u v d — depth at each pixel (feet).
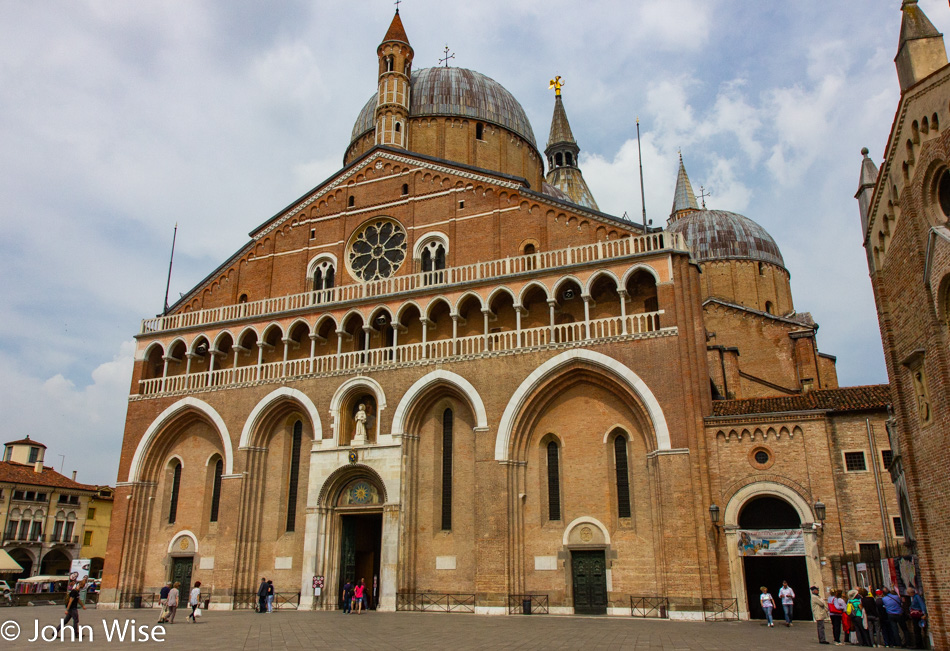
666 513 111.55
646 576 114.32
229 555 140.26
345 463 136.46
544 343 128.47
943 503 66.18
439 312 143.74
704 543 109.09
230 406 150.61
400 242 155.84
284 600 138.41
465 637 82.58
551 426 127.65
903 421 74.64
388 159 162.40
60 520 272.10
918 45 67.87
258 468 146.72
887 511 105.29
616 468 122.31
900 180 71.46
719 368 155.22
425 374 134.41
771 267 215.92
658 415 116.16
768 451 112.06
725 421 114.93
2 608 153.58
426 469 133.90
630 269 125.59
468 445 132.26
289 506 145.38
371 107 212.43
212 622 107.04
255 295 166.50
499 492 122.31
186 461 157.07
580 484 122.93
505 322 138.21
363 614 119.75
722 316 183.21
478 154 196.13
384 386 137.49
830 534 106.11
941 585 67.41
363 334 150.10
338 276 159.02
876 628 79.10
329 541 136.26
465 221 149.28
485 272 142.31
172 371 166.50
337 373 142.31
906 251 71.41
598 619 107.96
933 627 68.13
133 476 155.74
